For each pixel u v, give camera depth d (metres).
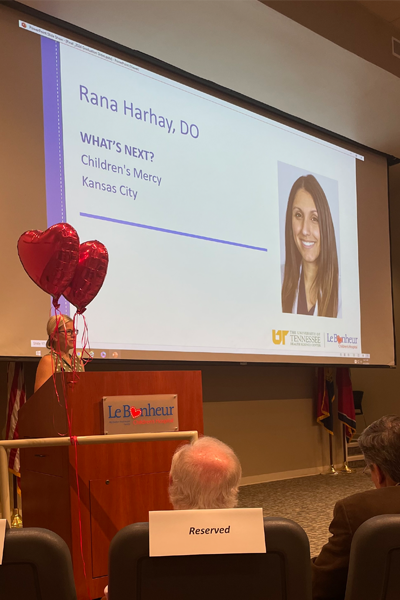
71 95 3.45
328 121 5.04
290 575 0.87
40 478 1.93
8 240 3.07
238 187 4.43
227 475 1.00
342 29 3.89
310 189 5.04
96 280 2.01
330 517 3.49
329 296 5.07
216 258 4.21
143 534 0.85
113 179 3.62
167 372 1.90
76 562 1.73
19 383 3.30
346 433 5.58
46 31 3.36
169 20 3.47
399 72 4.32
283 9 3.50
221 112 4.38
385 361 5.54
